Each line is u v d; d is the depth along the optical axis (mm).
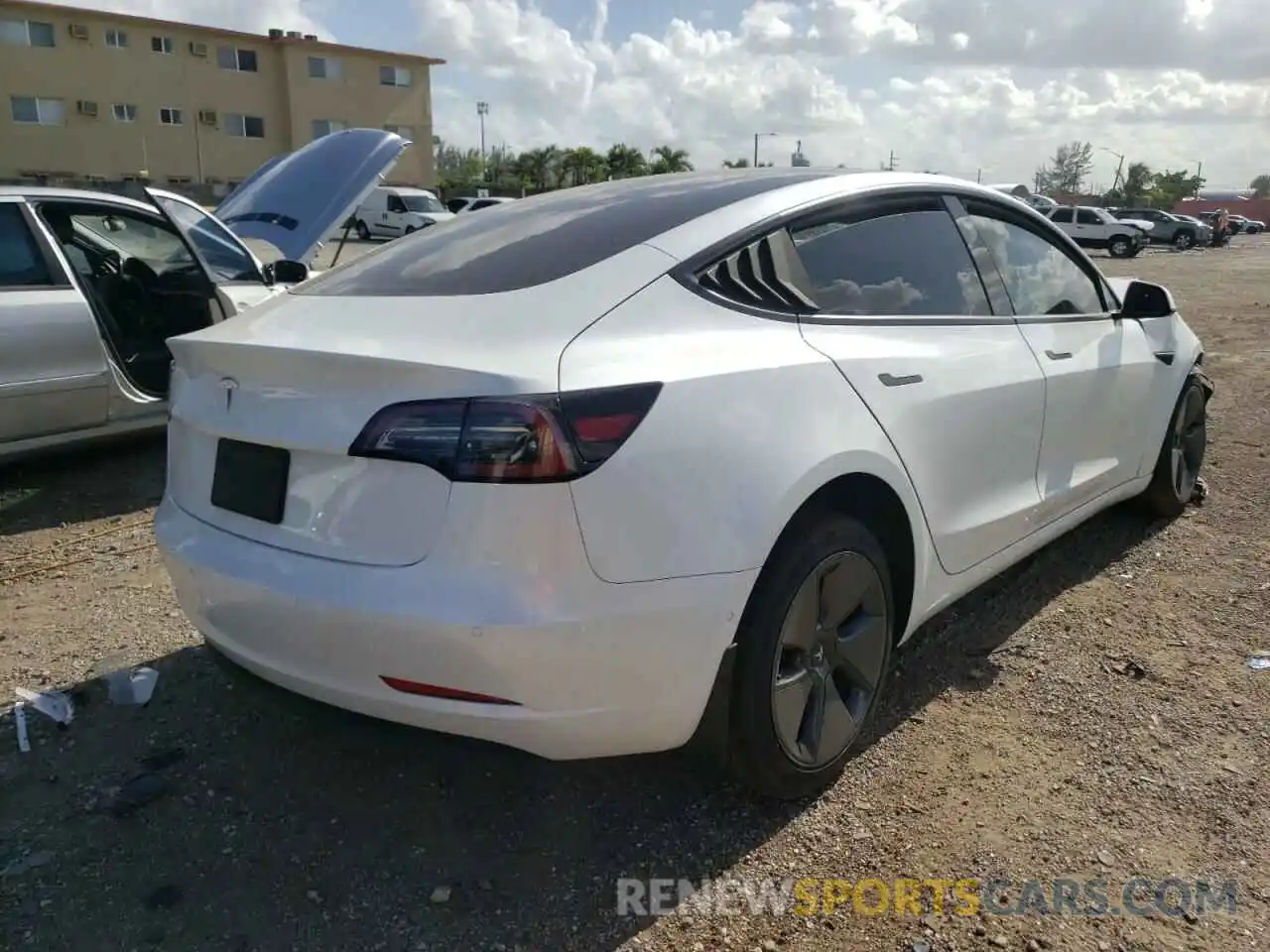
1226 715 3121
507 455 2043
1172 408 4562
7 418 5141
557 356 2178
